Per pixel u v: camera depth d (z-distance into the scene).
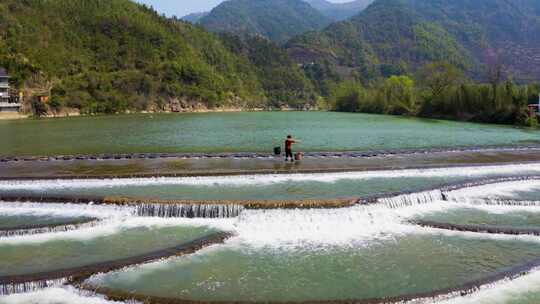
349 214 26.00
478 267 20.22
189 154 45.38
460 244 22.89
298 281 18.97
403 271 19.88
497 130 84.56
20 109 158.62
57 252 21.41
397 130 86.06
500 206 29.12
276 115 182.50
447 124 104.12
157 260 20.45
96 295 17.34
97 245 22.30
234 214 25.86
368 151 48.50
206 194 29.38
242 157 44.16
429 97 143.25
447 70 139.50
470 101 118.56
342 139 67.94
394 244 22.97
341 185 32.41
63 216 26.20
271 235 24.12
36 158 42.72
